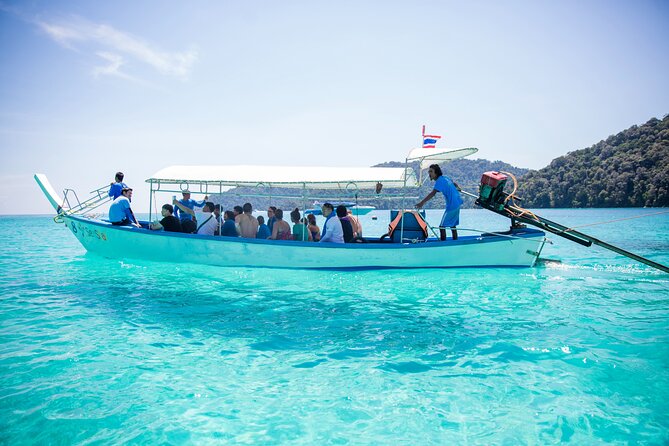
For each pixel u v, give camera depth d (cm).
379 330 643
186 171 1197
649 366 493
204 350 557
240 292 900
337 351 555
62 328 646
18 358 522
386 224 4647
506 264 1167
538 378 466
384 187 1290
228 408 404
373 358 530
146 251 1223
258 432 363
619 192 13875
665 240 2173
